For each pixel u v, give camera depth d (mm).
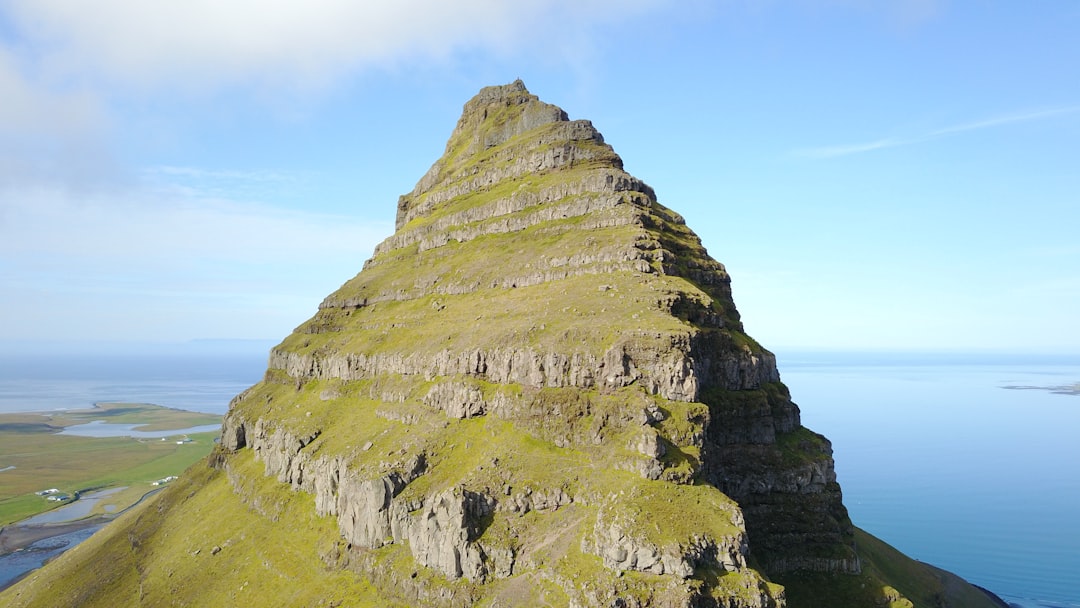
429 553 96000
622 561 79312
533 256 152125
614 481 91125
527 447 103500
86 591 149625
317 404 160375
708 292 140125
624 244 134750
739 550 80375
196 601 121562
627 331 105875
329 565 111688
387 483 107688
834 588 100125
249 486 155875
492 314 136875
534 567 87188
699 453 92812
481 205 187750
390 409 133875
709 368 113312
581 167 178500
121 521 196625
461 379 121688
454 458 110688
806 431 126438
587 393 103500
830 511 112625
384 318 173750
